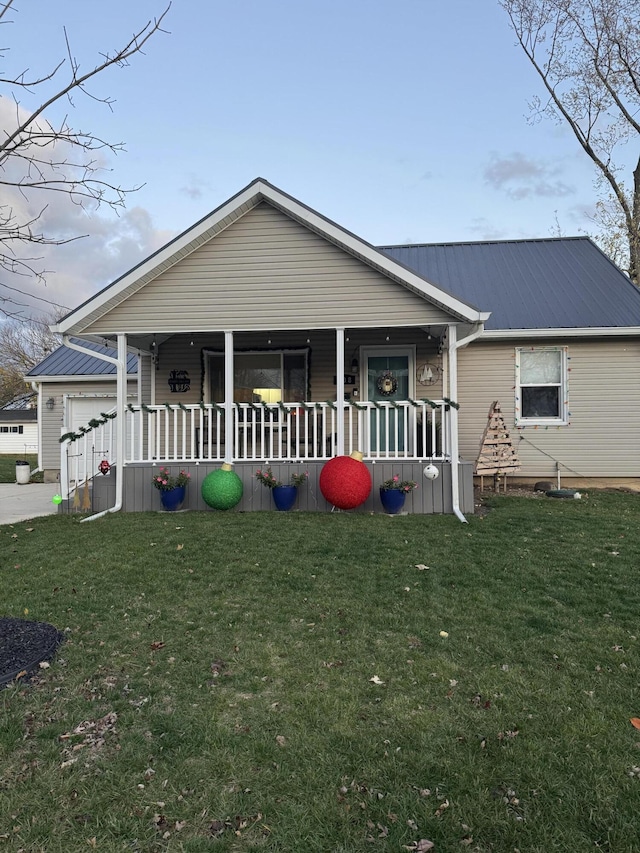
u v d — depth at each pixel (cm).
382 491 797
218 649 351
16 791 219
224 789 221
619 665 329
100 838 196
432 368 1057
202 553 575
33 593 456
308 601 436
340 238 809
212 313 851
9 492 1233
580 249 1334
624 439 1071
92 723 267
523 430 1097
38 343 3800
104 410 1491
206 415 1083
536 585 473
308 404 859
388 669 324
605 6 1641
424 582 480
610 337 1070
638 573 504
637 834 197
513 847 192
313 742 252
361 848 192
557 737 256
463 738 256
